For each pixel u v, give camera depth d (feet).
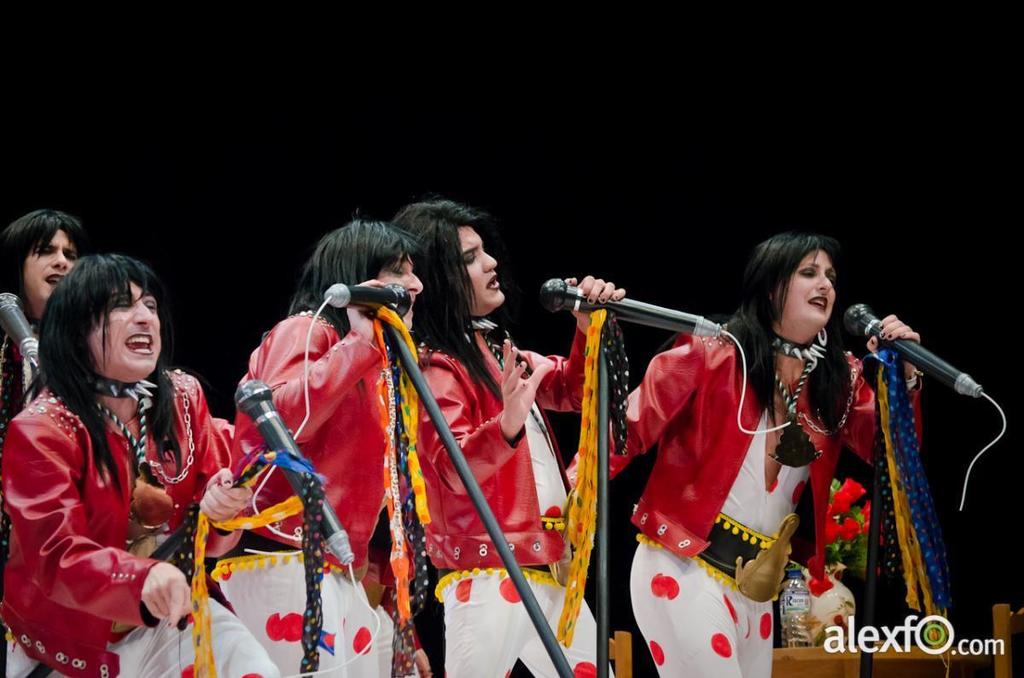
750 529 45.75
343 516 38.52
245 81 69.62
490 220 45.65
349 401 38.65
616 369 40.65
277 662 37.37
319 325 39.01
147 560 31.76
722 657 44.62
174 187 68.23
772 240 47.29
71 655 34.50
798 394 46.78
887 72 71.82
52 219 45.93
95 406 34.73
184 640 34.88
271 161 69.82
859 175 72.13
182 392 37.22
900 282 71.77
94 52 67.26
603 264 73.05
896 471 45.75
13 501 33.04
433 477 42.01
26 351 40.60
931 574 45.34
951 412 71.31
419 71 71.87
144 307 35.27
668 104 73.31
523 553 41.45
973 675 55.06
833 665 50.83
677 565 45.47
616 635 50.19
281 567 37.63
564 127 73.15
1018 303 70.28
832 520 55.21
